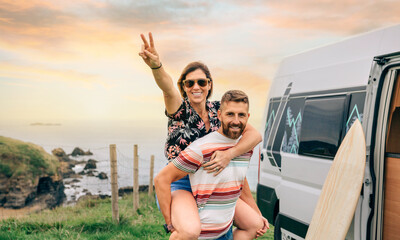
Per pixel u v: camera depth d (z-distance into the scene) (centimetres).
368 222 323
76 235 614
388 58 326
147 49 233
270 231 662
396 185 317
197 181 236
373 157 328
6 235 588
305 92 442
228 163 235
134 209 836
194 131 262
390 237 319
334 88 391
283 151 465
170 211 238
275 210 479
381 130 326
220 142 237
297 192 425
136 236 632
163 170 236
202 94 263
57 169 1938
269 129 508
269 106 520
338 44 403
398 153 322
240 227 271
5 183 1664
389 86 325
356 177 327
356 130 335
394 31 329
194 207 237
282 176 461
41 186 1784
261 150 520
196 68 266
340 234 322
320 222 351
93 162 2819
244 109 230
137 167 847
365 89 347
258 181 520
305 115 431
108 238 609
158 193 236
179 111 259
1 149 1798
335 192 344
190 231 219
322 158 390
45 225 671
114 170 689
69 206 998
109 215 750
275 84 514
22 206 1612
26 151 1850
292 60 486
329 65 409
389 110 328
